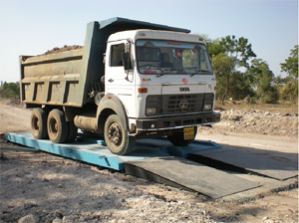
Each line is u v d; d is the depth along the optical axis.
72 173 8.82
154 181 8.30
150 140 11.46
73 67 10.91
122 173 9.10
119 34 9.25
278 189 7.94
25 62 13.52
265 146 12.93
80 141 11.98
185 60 9.55
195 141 11.45
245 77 39.31
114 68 9.38
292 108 28.64
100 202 6.70
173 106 9.17
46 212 6.25
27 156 11.57
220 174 8.38
